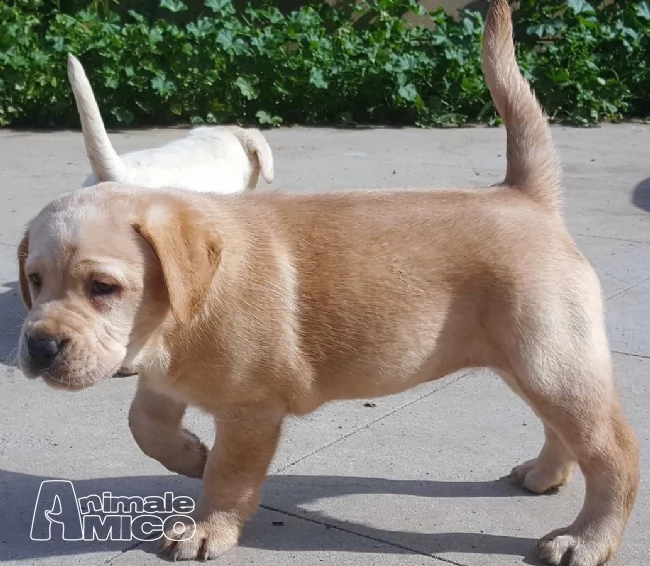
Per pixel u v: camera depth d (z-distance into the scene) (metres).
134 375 1.61
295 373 1.23
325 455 1.42
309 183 2.68
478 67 3.81
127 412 1.51
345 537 1.28
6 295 1.87
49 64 3.51
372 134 3.55
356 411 1.52
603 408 1.23
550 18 4.29
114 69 3.54
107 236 1.17
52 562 1.24
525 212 1.26
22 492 1.34
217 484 1.25
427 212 1.26
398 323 1.24
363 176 2.79
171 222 1.19
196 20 4.04
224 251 1.21
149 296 1.19
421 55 3.84
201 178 1.77
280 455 1.42
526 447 1.44
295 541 1.27
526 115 1.29
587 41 4.05
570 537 1.24
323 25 4.24
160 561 1.24
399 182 2.71
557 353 1.22
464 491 1.36
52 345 1.15
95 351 1.17
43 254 1.18
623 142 3.43
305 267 1.24
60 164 2.90
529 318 1.22
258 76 3.72
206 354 1.21
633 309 1.83
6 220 2.28
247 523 1.30
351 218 1.25
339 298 1.23
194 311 1.18
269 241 1.24
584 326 1.23
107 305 1.17
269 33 3.80
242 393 1.22
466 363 1.26
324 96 3.78
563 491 1.36
